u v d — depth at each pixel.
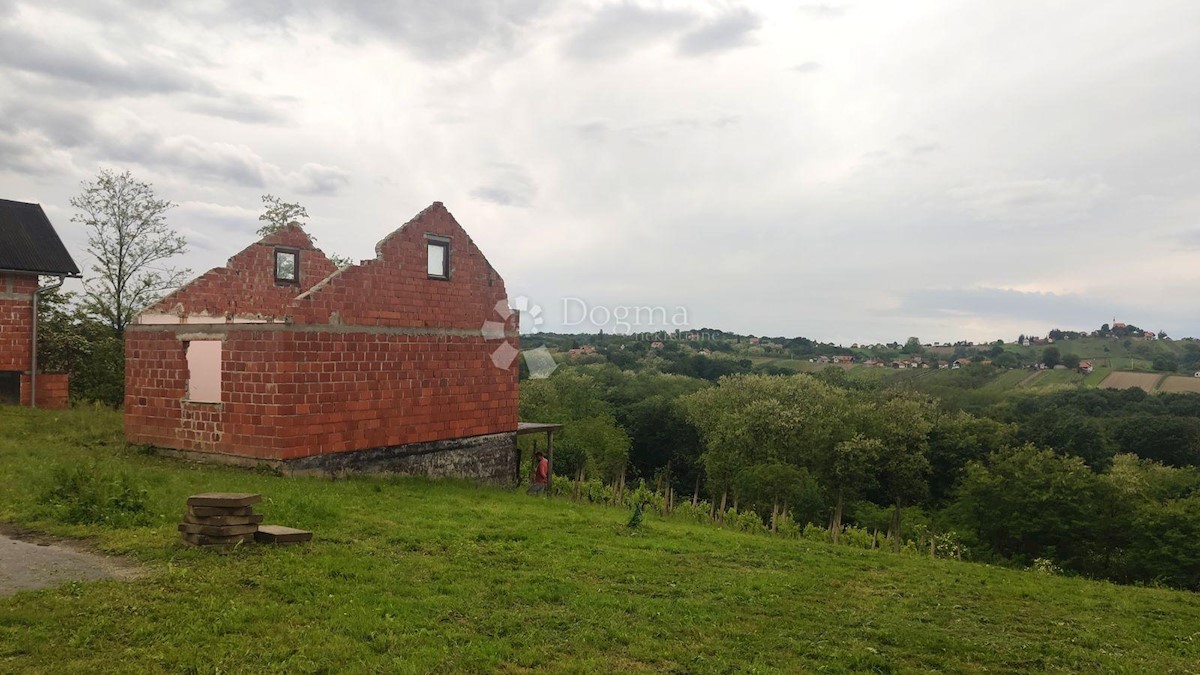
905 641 8.34
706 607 8.99
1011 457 47.91
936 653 8.12
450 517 13.61
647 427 67.00
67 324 31.48
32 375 26.55
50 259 27.22
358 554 9.86
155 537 9.70
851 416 57.25
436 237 20.25
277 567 8.73
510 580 9.34
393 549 10.47
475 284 21.61
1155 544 38.75
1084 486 42.16
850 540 25.50
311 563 9.04
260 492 13.32
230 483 14.19
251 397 16.36
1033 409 68.44
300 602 7.67
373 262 18.27
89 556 8.85
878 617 9.36
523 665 6.73
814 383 64.50
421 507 14.30
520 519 14.39
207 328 17.00
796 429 57.12
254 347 16.34
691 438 66.69
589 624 7.91
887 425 55.53
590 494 26.23
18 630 6.48
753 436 57.56
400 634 7.11
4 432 18.30
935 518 52.97
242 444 16.48
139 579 8.03
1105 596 12.67
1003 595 11.60
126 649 6.26
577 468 48.72
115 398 30.03
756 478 50.81
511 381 23.00
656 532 14.73
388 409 18.62
